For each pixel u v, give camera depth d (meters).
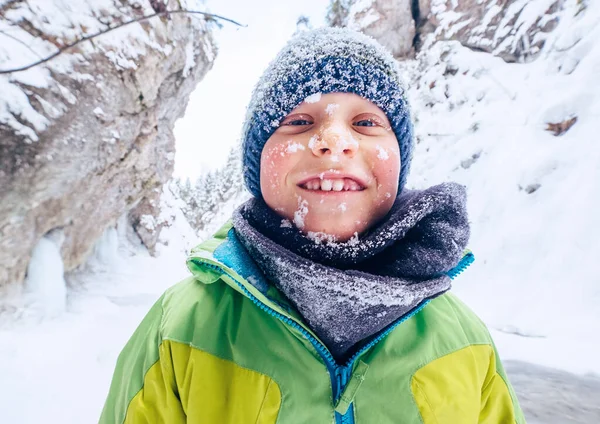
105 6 4.45
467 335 0.96
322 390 0.78
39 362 2.86
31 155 3.57
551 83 6.37
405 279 0.77
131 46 4.68
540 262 4.37
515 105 6.76
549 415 2.19
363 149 0.82
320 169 0.76
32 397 2.46
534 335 3.41
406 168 1.11
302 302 0.76
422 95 8.94
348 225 0.78
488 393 0.97
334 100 0.87
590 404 2.28
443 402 0.83
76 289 4.82
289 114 0.89
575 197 4.59
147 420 0.83
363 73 0.90
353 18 11.48
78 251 4.71
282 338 0.82
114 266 5.96
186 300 0.91
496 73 7.70
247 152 1.04
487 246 5.09
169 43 5.44
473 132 7.09
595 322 3.33
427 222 0.83
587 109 5.38
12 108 3.46
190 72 6.65
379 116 0.90
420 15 10.41
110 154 4.56
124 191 5.36
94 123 4.21
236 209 1.00
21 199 3.59
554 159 5.24
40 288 3.89
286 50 0.99
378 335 0.81
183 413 0.82
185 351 0.83
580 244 4.13
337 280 0.70
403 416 0.80
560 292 3.86
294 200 0.80
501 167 5.92
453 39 9.22
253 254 0.84
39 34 3.77
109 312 4.22
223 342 0.83
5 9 3.58
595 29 6.23
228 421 0.77
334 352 0.83
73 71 3.97
